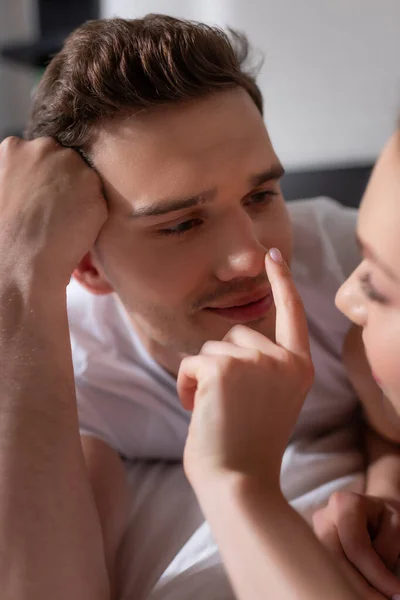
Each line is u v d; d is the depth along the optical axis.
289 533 0.44
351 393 0.78
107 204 0.69
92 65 0.69
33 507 0.58
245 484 0.46
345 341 0.70
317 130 1.49
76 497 0.61
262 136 0.67
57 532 0.58
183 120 0.64
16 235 0.68
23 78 2.18
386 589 0.53
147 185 0.64
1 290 0.66
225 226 0.65
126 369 0.82
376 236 0.46
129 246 0.69
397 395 0.52
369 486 0.67
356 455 0.74
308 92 1.48
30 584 0.55
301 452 0.74
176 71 0.65
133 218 0.66
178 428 0.83
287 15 1.45
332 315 0.81
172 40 0.68
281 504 0.46
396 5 1.36
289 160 1.52
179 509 0.73
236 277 0.65
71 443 0.62
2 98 2.19
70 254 0.68
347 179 1.27
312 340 0.80
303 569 0.43
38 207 0.69
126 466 0.86
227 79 0.67
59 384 0.64
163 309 0.70
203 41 0.69
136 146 0.65
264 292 0.67
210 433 0.49
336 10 1.41
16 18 2.08
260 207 0.70
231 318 0.68
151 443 0.85
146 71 0.66
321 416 0.78
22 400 0.61
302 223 0.89
